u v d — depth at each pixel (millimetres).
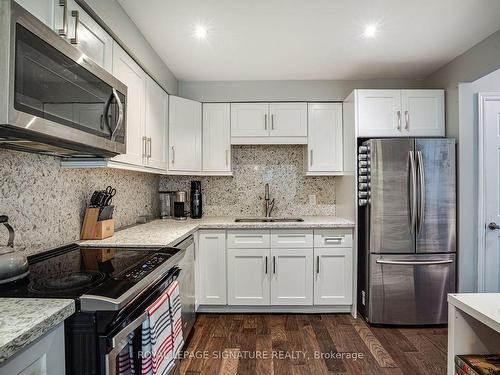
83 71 1184
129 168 1918
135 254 1497
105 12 1572
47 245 1549
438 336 2273
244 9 1815
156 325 1166
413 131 2594
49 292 967
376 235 2432
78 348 903
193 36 2143
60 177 1649
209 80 3018
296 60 2559
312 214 3242
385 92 2596
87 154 1517
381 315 2430
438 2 1754
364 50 2377
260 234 2629
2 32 809
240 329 2379
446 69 2623
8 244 1155
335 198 3238
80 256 1460
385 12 1852
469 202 2428
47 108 977
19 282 1071
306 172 3016
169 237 1891
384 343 2168
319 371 1828
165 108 2631
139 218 2648
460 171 2434
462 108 2449
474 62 2301
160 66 2488
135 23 1961
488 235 2418
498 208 2426
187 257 2109
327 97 3004
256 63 2617
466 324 1040
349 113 2758
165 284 1373
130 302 1015
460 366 1008
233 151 3273
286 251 2623
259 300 2635
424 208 2398
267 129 2977
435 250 2414
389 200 2418
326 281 2629
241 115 2996
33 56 910
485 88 2447
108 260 1384
